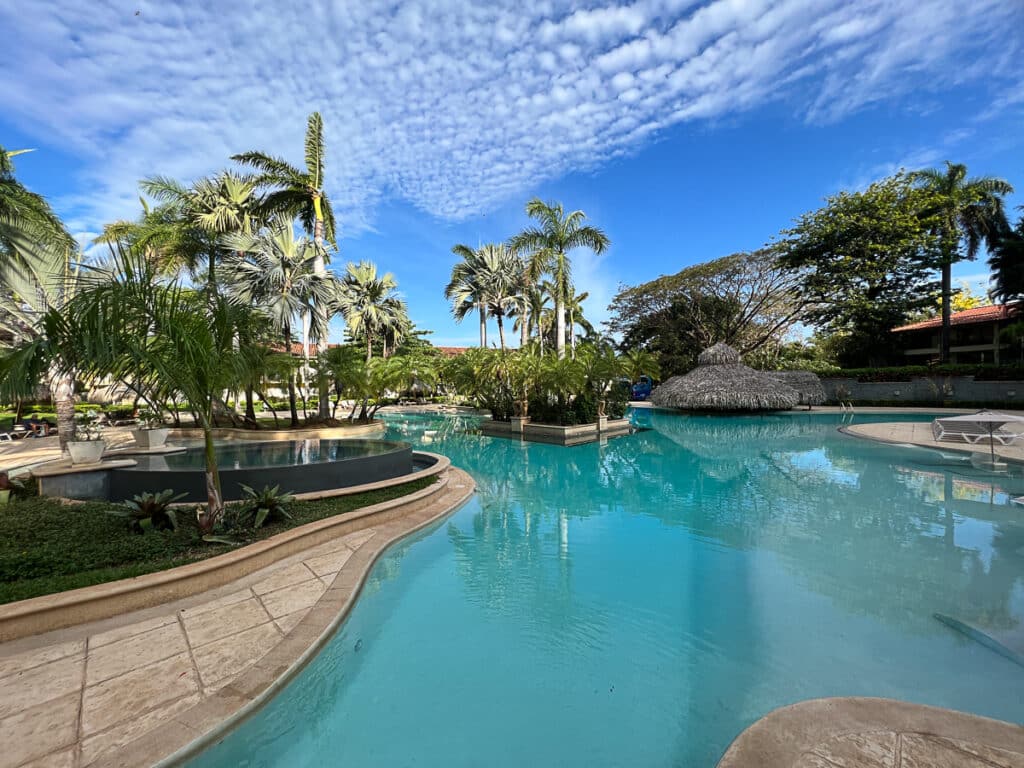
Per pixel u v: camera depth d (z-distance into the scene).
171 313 4.25
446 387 29.25
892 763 1.90
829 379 24.42
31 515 4.62
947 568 4.44
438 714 2.54
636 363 16.98
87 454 6.32
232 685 2.52
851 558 4.74
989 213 23.41
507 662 3.02
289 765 2.20
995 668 2.87
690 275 26.67
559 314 17.00
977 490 7.32
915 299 23.56
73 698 2.38
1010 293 22.23
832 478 8.41
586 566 4.62
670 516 6.33
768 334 27.28
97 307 3.81
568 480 8.74
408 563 4.71
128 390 5.07
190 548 4.19
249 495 5.88
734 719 2.48
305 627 3.17
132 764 1.97
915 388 21.66
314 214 16.72
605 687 2.77
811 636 3.29
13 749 2.01
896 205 22.41
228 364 4.63
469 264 26.75
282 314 14.20
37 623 3.02
